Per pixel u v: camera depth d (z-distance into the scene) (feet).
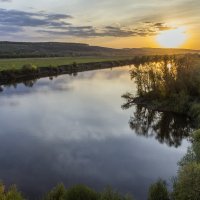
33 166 84.43
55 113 149.89
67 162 87.56
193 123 125.49
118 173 80.48
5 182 73.87
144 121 135.74
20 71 295.69
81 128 123.95
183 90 148.56
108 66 458.91
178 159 90.74
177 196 54.70
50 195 55.93
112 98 189.06
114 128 124.77
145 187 72.59
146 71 168.25
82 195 54.29
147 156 93.45
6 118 138.92
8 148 99.09
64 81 277.23
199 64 165.99
